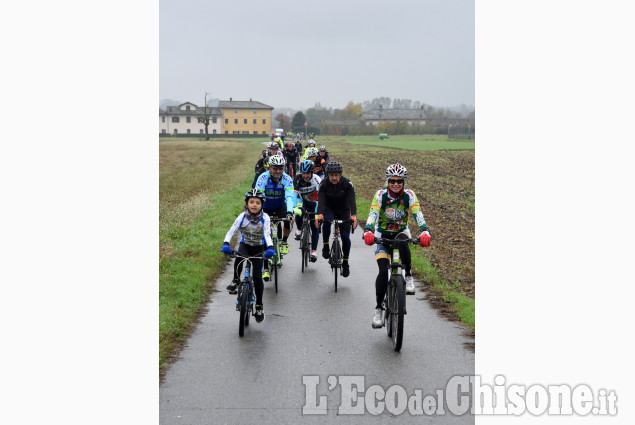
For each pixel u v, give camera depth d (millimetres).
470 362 6758
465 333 7703
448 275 10641
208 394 5883
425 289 9883
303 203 11680
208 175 34188
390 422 5375
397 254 7383
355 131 146875
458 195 24188
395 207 7590
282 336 7621
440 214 18719
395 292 7211
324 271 11492
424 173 35688
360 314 8602
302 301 9281
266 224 7820
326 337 7586
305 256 11852
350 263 12141
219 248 12836
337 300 9344
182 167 41812
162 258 11367
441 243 13820
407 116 189625
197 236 14125
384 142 98875
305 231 11500
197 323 8203
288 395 5863
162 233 14250
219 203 20438
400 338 6965
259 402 5707
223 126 152875
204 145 86062
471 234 15070
